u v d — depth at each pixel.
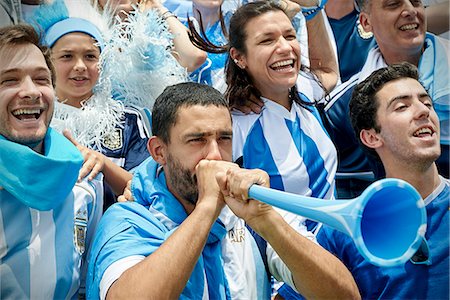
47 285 2.15
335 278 1.97
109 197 2.50
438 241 2.32
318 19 3.27
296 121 2.75
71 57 2.63
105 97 2.69
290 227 1.95
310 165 2.69
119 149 2.63
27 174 2.11
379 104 2.44
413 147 2.39
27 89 2.14
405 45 3.14
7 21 2.68
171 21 2.99
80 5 2.72
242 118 2.70
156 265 1.83
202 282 2.05
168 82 2.77
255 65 2.67
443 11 3.40
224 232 2.14
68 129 2.60
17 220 2.14
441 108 3.08
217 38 3.19
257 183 1.86
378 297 2.25
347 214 1.44
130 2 2.96
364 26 3.25
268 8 2.71
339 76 3.31
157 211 2.09
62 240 2.21
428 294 2.25
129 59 2.73
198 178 1.98
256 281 2.19
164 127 2.06
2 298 2.10
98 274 1.95
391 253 1.46
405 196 1.46
